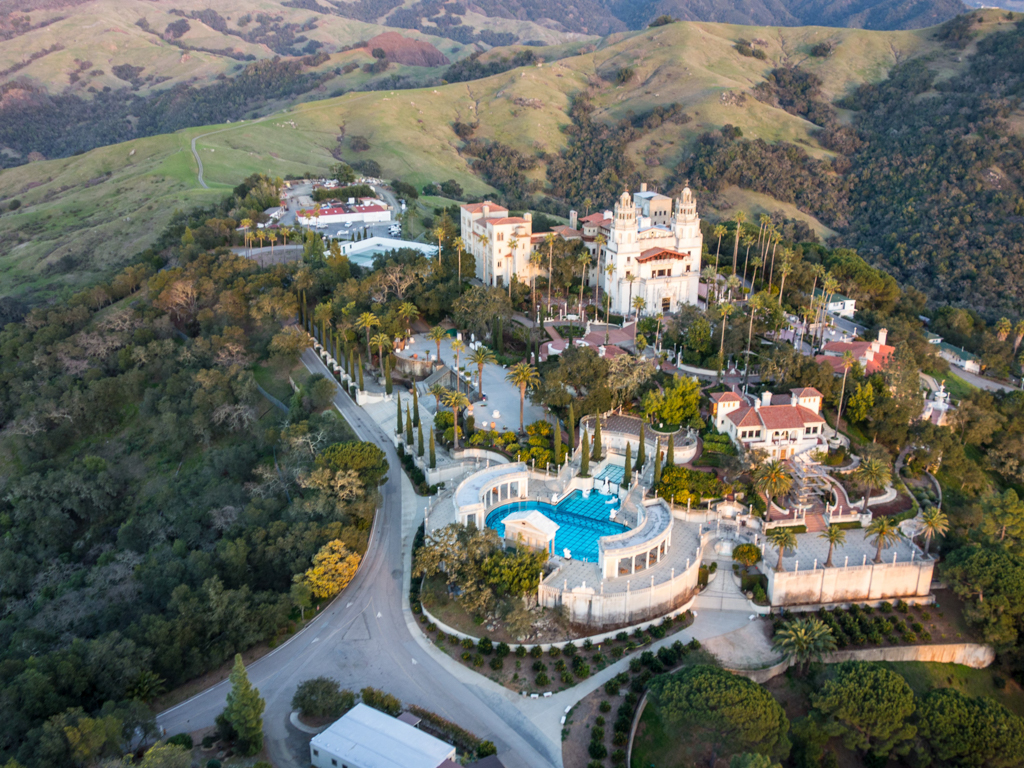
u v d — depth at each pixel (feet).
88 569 421.18
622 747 282.97
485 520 402.52
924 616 354.33
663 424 465.47
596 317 622.54
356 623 347.77
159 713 298.76
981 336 655.35
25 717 269.23
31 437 520.01
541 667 317.63
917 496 415.44
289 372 558.56
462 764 267.39
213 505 429.79
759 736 269.03
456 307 581.94
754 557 369.50
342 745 265.13
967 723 284.41
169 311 626.64
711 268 615.57
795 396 449.48
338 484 393.91
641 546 353.10
